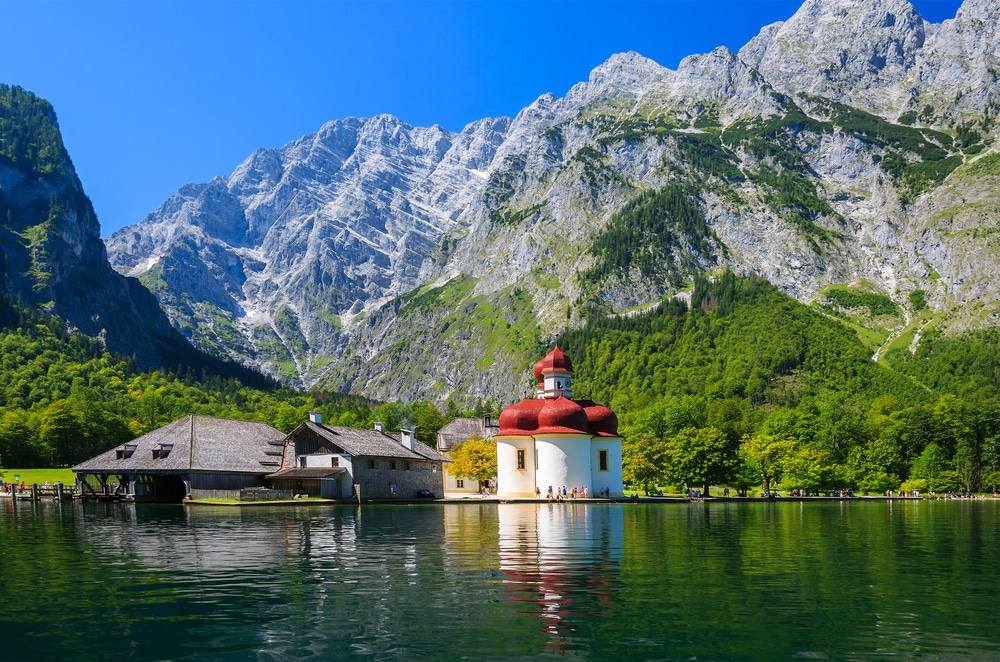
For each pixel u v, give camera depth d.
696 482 142.62
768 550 49.41
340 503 115.50
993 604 31.64
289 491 119.81
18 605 31.70
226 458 124.06
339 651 25.14
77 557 45.94
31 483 164.50
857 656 24.58
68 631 27.62
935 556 46.88
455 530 64.12
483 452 152.00
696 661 24.08
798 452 165.75
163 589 34.91
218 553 47.44
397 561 43.44
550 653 24.84
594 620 28.80
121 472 121.50
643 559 44.47
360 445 130.38
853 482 176.00
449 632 27.22
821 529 68.12
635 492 153.25
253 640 26.36
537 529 65.19
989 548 51.78
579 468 127.06
